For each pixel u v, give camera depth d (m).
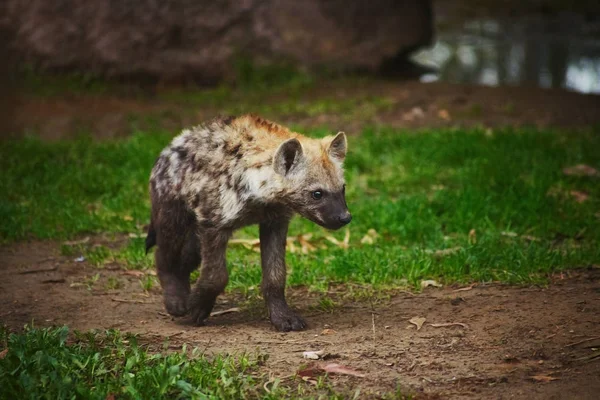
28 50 20.61
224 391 6.57
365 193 13.36
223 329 8.41
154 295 9.62
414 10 22.20
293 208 8.08
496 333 7.93
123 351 7.35
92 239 11.69
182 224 8.52
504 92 19.42
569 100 18.84
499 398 6.59
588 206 12.23
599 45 28.66
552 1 32.34
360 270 9.91
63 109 18.75
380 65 21.33
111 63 20.56
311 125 17.23
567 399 6.50
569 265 9.91
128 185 13.49
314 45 20.97
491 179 13.32
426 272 9.80
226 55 20.73
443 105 18.30
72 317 8.81
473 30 30.75
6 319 8.73
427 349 7.64
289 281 9.79
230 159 8.10
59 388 6.48
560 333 7.79
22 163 14.34
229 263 10.42
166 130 16.94
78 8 20.55
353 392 6.72
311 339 8.04
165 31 20.66
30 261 10.77
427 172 13.91
